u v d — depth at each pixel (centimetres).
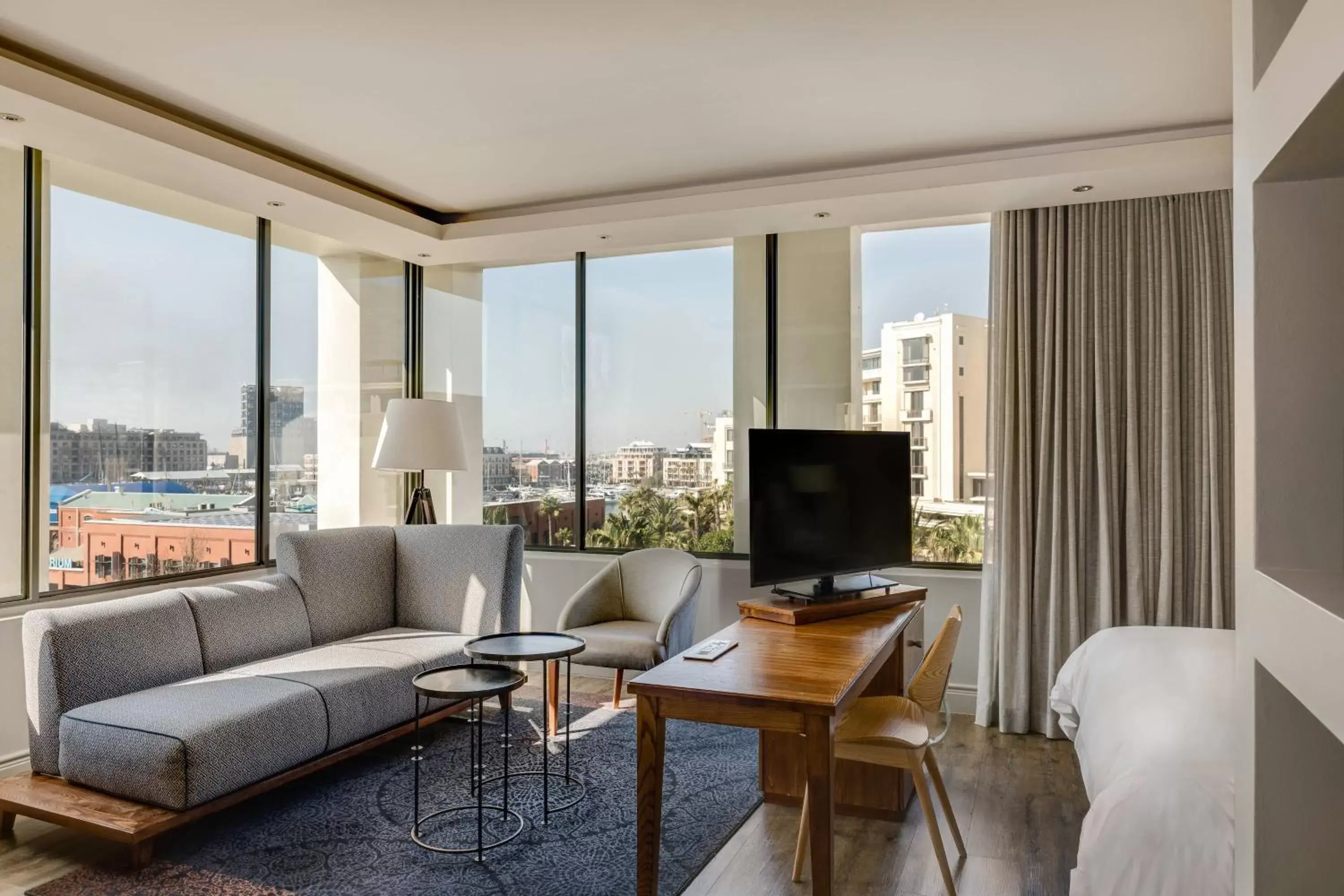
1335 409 88
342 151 407
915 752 270
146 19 286
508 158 417
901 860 300
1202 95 342
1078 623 429
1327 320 88
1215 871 179
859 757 277
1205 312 414
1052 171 390
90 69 323
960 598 472
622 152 408
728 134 385
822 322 503
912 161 416
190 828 325
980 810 342
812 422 505
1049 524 438
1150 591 422
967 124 372
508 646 349
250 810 342
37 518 383
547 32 294
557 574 559
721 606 516
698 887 281
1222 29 290
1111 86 335
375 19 285
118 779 304
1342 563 87
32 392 381
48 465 390
